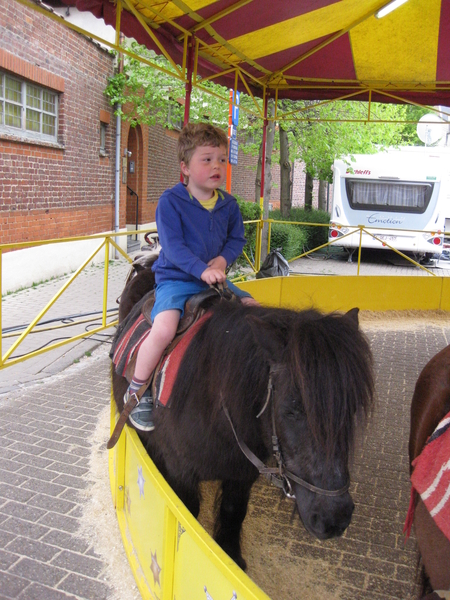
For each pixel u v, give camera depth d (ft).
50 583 8.90
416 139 74.33
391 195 48.34
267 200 37.73
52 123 32.22
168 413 7.66
